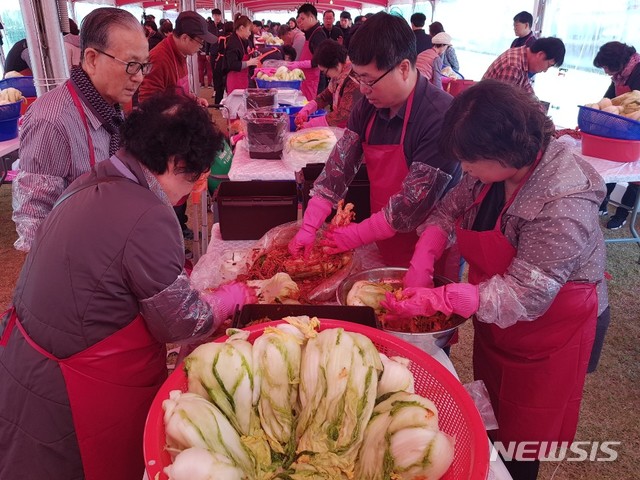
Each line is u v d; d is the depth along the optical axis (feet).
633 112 11.05
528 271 4.07
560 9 25.20
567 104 23.53
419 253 5.23
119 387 4.02
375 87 5.43
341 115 11.89
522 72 14.26
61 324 3.75
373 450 2.89
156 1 68.90
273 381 3.15
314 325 3.54
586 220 4.00
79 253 3.62
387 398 3.10
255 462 2.95
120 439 4.22
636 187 14.76
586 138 10.93
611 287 12.46
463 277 12.88
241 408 3.05
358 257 5.95
